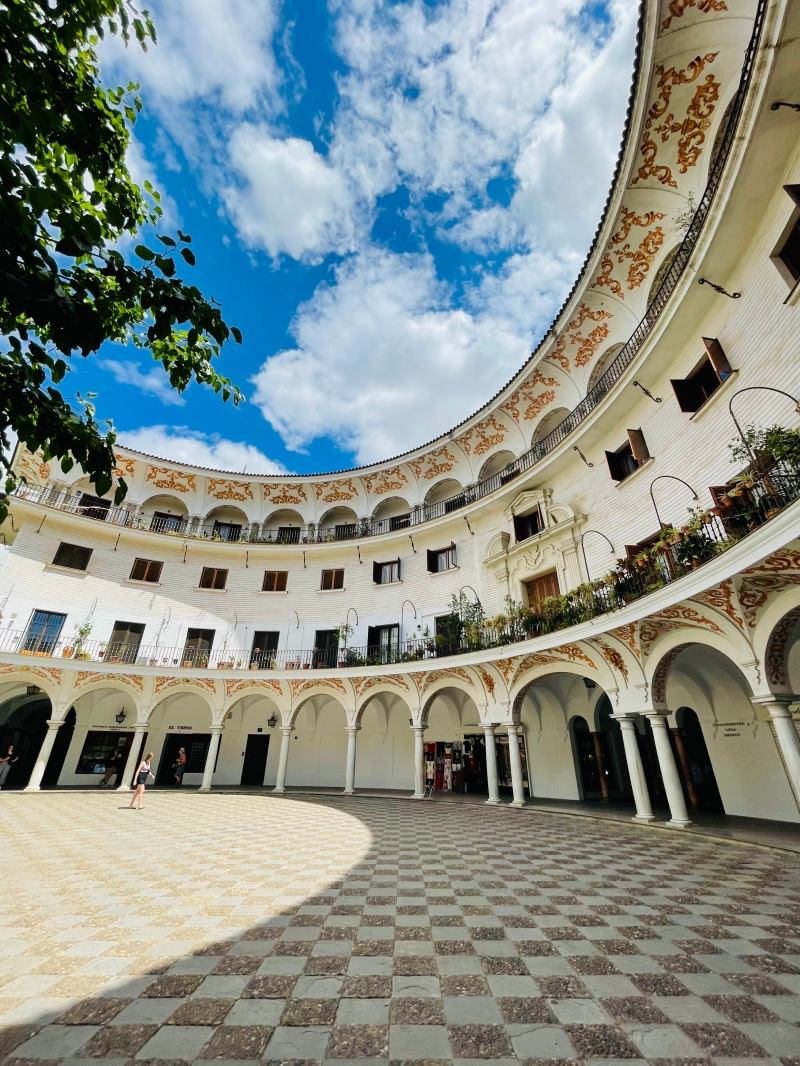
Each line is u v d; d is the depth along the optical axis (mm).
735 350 8695
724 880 5664
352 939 3980
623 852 7258
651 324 10484
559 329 14531
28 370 2785
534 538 14719
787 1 5730
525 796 15312
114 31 3131
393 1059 2434
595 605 10516
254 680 17844
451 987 3172
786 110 6609
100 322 2734
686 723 12297
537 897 5082
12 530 18109
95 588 18516
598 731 14102
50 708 19547
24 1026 2709
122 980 3266
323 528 22312
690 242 9156
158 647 18875
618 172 10734
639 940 3926
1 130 2707
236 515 22719
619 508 12352
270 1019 2795
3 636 16312
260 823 10062
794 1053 2457
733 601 7680
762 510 6762
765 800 9789
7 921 4352
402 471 21000
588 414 12625
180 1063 2402
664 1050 2492
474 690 14594
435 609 17984
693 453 9930
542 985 3191
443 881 5699
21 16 2711
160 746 19484
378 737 19172
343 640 18812
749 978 3252
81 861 6625
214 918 4469
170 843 7938
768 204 7785
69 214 2506
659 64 9094
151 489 21031
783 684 7406
